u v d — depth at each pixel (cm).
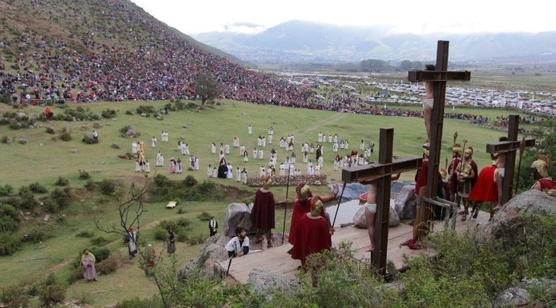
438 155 1214
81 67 9131
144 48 12719
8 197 3591
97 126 5888
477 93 16788
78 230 3519
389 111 10488
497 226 1086
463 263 909
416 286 756
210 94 8281
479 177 1438
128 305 2042
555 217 948
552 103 13850
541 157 1341
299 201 1216
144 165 4500
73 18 13438
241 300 793
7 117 5472
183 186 4306
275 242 1689
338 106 10631
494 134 8062
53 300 2286
